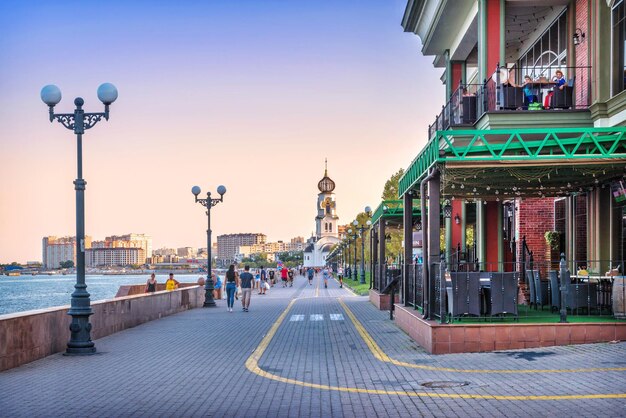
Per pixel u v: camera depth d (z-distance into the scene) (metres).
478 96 21.34
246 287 29.58
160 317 25.91
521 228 24.20
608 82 19.20
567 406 8.78
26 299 102.19
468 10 24.28
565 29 21.66
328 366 12.95
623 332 14.04
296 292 53.84
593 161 14.54
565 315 14.51
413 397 9.76
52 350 15.16
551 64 22.92
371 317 24.55
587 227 20.30
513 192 19.98
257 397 10.01
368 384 10.93
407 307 19.59
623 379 10.40
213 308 32.22
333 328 20.56
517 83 26.14
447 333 14.10
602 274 19.39
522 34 24.66
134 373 12.40
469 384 10.56
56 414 8.95
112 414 8.95
